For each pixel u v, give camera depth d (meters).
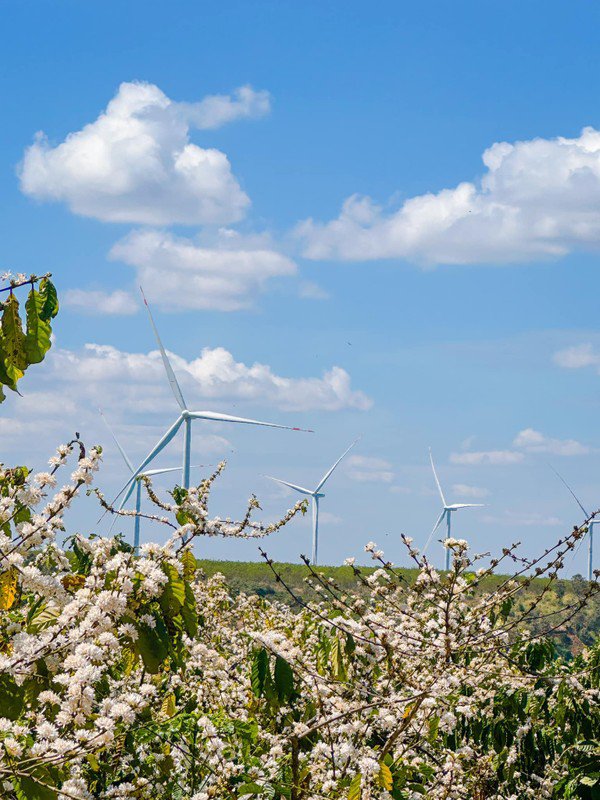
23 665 5.57
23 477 7.12
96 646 5.58
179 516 8.04
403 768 8.08
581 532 8.74
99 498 8.85
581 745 10.54
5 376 6.23
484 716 10.91
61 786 6.02
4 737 5.22
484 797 10.25
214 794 7.50
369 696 8.01
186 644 9.20
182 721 8.00
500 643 9.10
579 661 11.58
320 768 7.75
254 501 9.20
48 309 6.30
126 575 6.02
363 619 8.19
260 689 6.73
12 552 6.17
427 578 8.67
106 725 5.22
